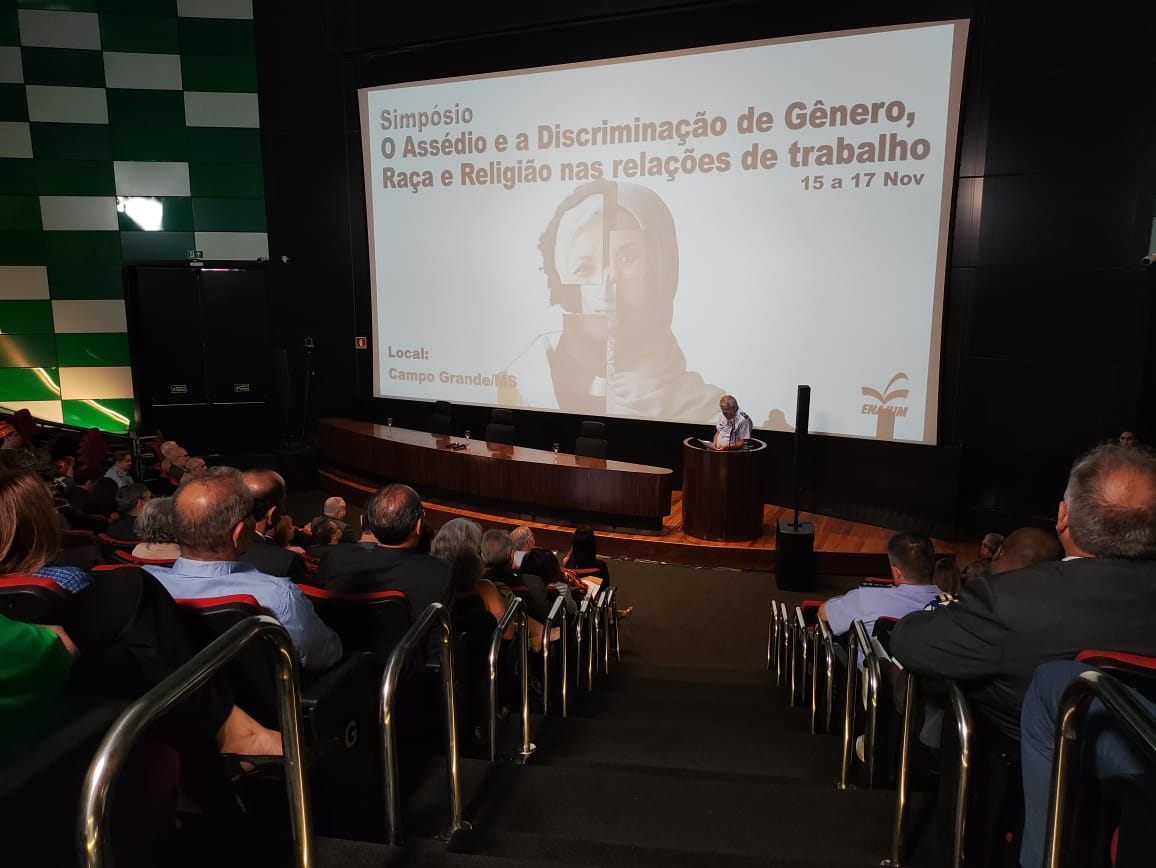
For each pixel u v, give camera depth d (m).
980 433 7.05
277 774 1.79
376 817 2.12
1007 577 1.54
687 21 7.66
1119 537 1.45
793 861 1.85
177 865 1.50
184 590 1.89
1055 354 6.57
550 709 3.74
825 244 7.25
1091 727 1.21
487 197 8.68
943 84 6.61
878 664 2.35
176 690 1.13
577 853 1.91
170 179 10.10
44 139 9.78
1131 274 6.15
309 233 10.21
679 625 5.86
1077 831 1.24
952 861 1.67
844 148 7.04
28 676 1.23
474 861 1.62
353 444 9.27
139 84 9.90
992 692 1.59
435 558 2.74
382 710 1.83
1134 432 6.19
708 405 7.94
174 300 10.15
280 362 9.75
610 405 8.36
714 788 2.32
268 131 10.13
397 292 9.41
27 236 9.88
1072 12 6.15
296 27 9.81
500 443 8.55
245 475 3.21
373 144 9.20
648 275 8.01
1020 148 6.54
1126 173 6.08
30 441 8.23
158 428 10.30
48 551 1.49
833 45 6.95
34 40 9.62
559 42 8.26
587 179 8.16
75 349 10.18
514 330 8.78
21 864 1.11
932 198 6.79
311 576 3.04
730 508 7.03
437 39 8.33
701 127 7.57
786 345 7.53
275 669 1.44
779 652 4.55
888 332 7.12
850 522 7.67
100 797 1.00
